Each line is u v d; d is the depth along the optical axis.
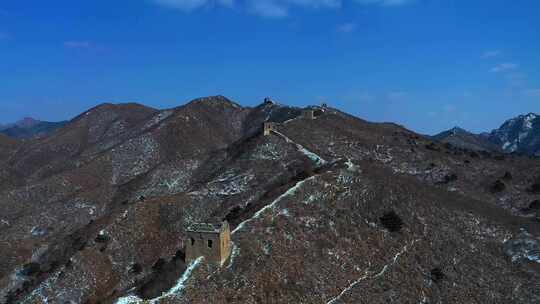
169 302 44.03
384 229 65.31
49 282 72.56
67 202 117.12
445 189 94.94
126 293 50.78
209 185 97.19
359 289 53.81
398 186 74.69
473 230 69.56
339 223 64.44
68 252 85.50
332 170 78.56
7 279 83.12
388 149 114.88
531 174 104.62
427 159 111.38
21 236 104.44
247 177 95.69
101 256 77.06
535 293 58.06
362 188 72.56
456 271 60.28
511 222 75.31
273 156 101.88
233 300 46.00
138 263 75.25
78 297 68.88
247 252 52.97
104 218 91.44
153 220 85.56
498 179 102.06
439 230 67.25
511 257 65.25
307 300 49.31
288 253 55.22
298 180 75.50
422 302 54.50
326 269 55.09
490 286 58.66
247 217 62.59
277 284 49.75
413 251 62.28
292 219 62.59
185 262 51.88
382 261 59.47
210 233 50.34
